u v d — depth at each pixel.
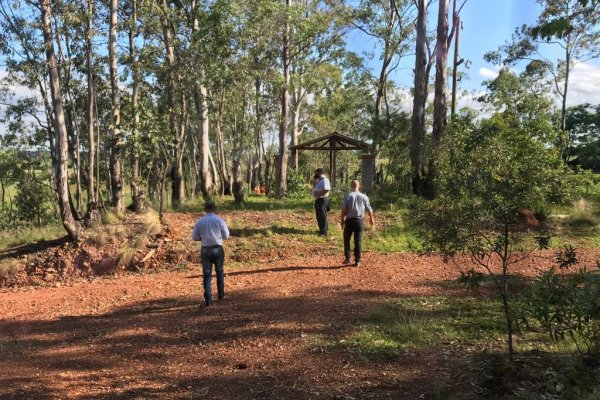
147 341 6.65
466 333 5.98
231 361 5.67
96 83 17.64
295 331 6.48
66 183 13.05
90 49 14.58
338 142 27.70
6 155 26.23
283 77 24.52
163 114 16.66
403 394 4.45
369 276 9.65
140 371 5.58
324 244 12.53
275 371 5.24
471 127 5.41
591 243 12.27
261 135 42.19
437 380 4.64
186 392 4.85
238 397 4.64
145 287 10.12
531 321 6.28
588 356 4.34
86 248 12.55
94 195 14.41
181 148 19.08
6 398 4.94
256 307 7.88
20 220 24.86
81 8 14.31
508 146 4.78
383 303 7.53
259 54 21.64
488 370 4.65
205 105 20.80
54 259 12.45
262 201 21.70
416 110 19.02
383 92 33.28
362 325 6.51
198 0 16.67
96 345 6.66
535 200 4.61
